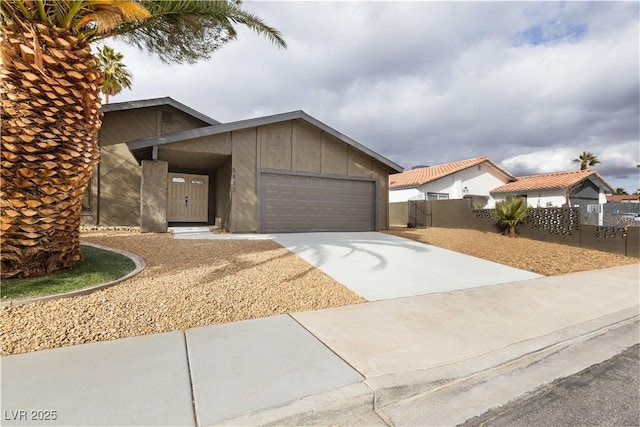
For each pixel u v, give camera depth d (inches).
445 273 256.7
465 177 850.8
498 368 113.7
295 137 457.4
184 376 94.6
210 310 150.6
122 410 77.1
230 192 416.2
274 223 441.1
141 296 156.0
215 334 127.8
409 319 153.4
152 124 470.3
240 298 168.2
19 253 155.3
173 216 532.7
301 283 203.3
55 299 140.3
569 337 139.9
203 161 462.9
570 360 123.4
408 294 197.8
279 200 445.1
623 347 136.7
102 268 185.5
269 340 123.8
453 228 585.0
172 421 74.0
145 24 226.8
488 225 518.0
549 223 426.3
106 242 276.5
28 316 124.7
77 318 128.3
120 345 114.0
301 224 462.3
